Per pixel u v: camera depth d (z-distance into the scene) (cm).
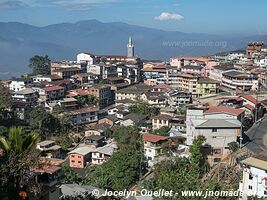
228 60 16650
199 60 15875
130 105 11138
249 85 11262
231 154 5669
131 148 7169
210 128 5834
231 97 8838
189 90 12125
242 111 6869
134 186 5759
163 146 6944
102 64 15338
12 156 1869
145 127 9131
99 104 12194
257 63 14762
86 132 9675
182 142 7188
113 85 13338
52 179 3033
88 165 7900
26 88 11306
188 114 6481
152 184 4666
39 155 2020
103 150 8100
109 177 5884
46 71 15188
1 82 12412
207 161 5725
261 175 3944
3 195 1803
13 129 1988
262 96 9500
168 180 2762
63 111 10556
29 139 1975
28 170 1994
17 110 9794
